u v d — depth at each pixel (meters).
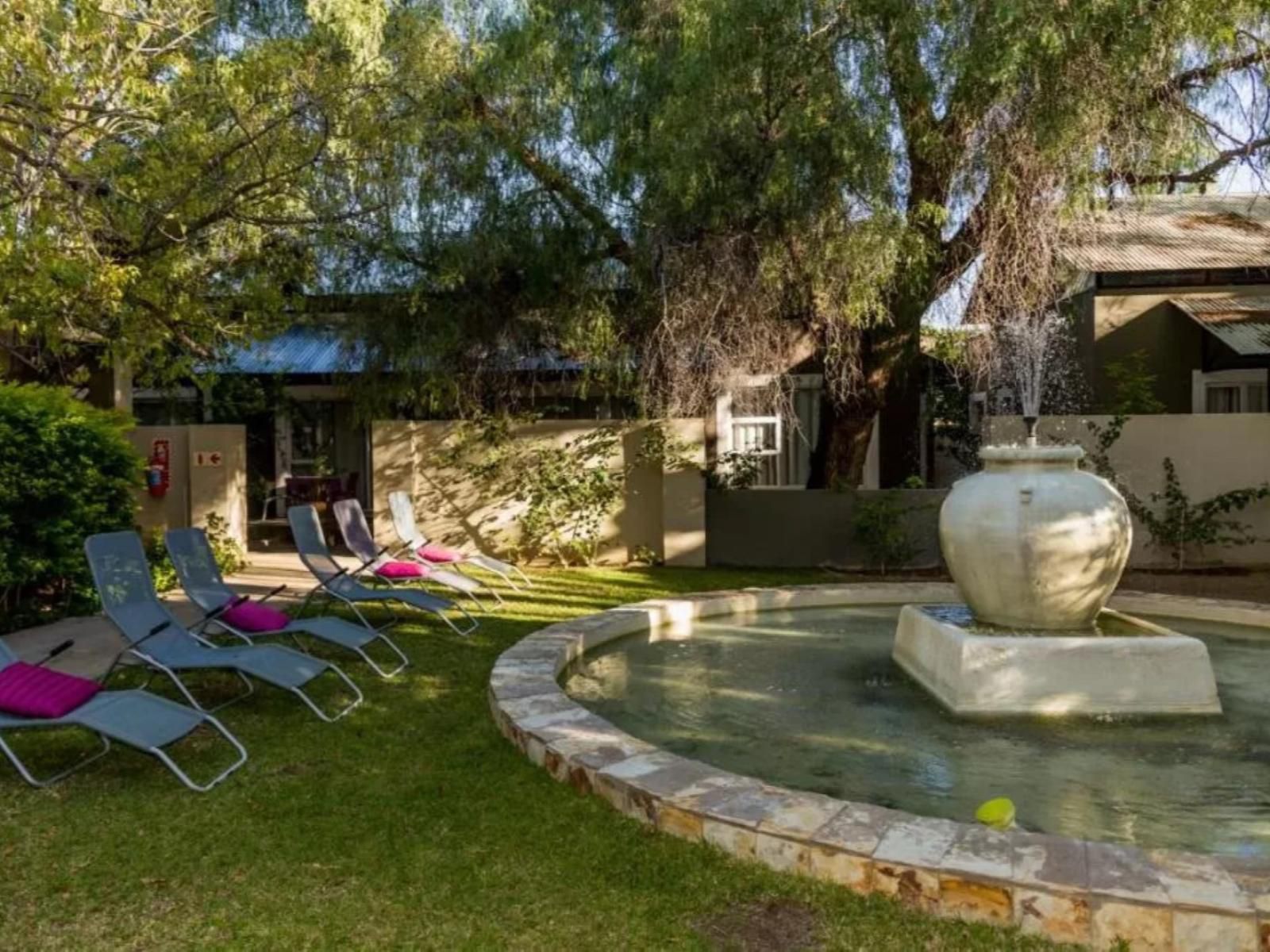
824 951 2.74
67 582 8.20
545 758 4.27
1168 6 8.72
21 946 2.79
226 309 9.63
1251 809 3.87
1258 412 15.39
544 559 12.39
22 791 4.07
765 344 11.29
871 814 3.38
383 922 2.94
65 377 10.42
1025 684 5.23
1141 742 4.74
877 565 12.47
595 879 3.21
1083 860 2.96
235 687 5.86
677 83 9.41
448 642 7.25
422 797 3.96
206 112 8.62
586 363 12.32
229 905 3.04
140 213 8.30
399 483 12.41
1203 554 12.20
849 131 9.34
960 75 9.11
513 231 11.29
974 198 10.42
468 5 10.77
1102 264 14.52
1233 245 15.07
